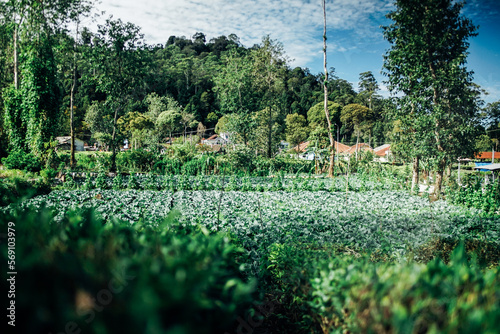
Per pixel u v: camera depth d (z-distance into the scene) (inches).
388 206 589.3
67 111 2244.1
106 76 1062.4
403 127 805.2
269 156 1770.4
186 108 3863.2
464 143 722.2
